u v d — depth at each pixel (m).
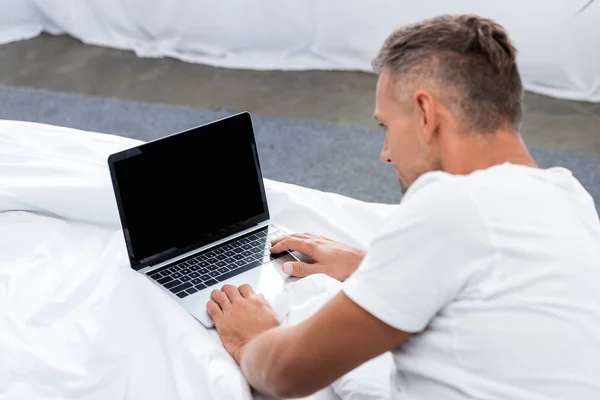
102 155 1.65
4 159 1.58
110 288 1.30
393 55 1.01
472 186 0.93
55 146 1.67
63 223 1.50
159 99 3.19
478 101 0.97
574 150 2.85
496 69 0.96
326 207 1.61
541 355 0.90
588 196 1.08
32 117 3.00
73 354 1.19
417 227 0.90
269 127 2.99
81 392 1.13
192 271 1.39
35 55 3.52
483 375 0.93
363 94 3.27
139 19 3.59
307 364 0.97
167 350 1.19
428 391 0.97
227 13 3.46
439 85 0.97
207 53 3.55
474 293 0.92
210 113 3.09
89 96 3.19
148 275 1.38
